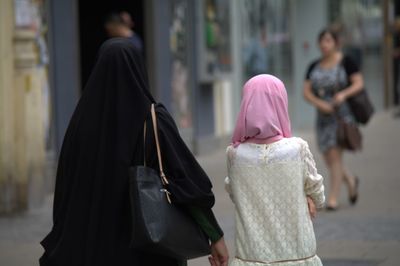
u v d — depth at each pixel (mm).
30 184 23266
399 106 52750
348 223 21109
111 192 9117
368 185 27312
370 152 35438
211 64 34719
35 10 24297
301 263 10062
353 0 50969
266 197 10133
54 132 26297
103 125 9188
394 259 17312
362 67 52531
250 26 40062
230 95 37875
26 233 20531
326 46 22672
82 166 9336
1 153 22656
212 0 34812
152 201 8883
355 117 22734
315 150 36312
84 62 35656
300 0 46781
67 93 26859
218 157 34062
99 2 35344
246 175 10195
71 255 9281
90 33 35594
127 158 9094
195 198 9070
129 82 9188
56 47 26500
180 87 33594
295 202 10102
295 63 46719
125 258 9062
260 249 10094
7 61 22391
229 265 10344
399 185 27156
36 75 23266
